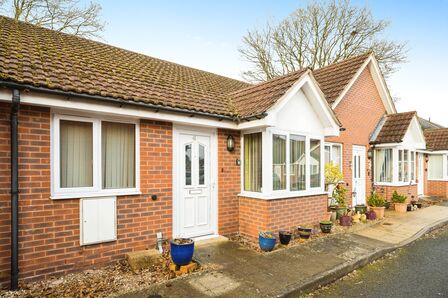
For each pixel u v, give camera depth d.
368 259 5.64
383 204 9.88
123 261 5.03
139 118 5.38
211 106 6.37
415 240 7.30
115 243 5.01
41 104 4.11
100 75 5.43
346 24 19.59
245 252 5.68
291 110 6.94
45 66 4.75
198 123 5.95
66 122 4.68
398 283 4.70
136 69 6.96
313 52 20.31
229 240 6.46
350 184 10.74
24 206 4.12
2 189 3.96
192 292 3.89
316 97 7.11
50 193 4.36
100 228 4.79
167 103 5.41
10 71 3.94
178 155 6.04
